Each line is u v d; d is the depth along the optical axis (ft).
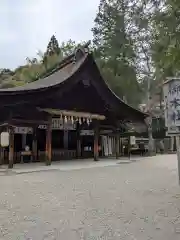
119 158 60.08
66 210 17.49
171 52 18.72
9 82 105.70
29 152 50.47
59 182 27.81
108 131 62.39
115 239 12.67
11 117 41.37
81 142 62.18
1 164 45.68
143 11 32.53
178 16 18.20
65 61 57.77
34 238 12.75
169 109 18.66
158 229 13.97
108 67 90.63
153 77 78.95
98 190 23.71
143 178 30.42
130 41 80.79
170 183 27.07
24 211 17.26
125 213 16.83
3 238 12.75
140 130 84.64
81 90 52.75
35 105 45.24
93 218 15.87
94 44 95.35
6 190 23.73
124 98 94.94
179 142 19.54
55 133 57.72
